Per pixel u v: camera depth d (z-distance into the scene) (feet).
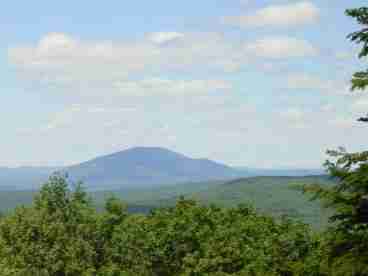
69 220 247.91
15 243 244.22
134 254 241.96
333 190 76.59
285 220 237.04
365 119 75.10
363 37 73.51
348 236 78.23
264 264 197.67
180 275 232.53
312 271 81.05
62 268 239.09
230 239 232.32
